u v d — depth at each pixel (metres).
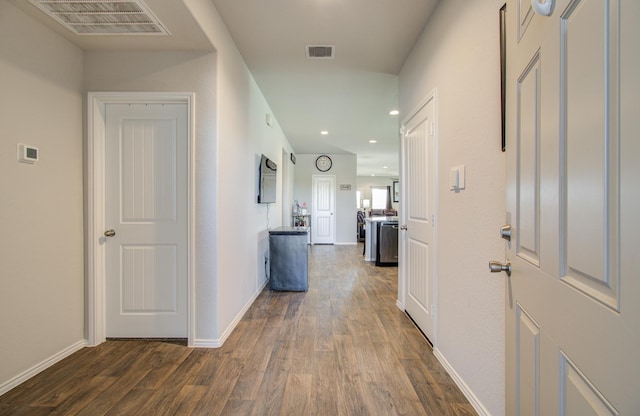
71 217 2.14
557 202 0.69
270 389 1.72
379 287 3.96
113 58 2.24
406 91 2.89
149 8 1.75
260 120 3.71
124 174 2.34
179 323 2.35
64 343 2.07
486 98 1.47
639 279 0.42
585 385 0.57
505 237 1.06
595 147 0.54
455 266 1.81
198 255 2.24
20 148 1.79
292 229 4.01
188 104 2.23
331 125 5.21
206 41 2.09
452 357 1.84
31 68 1.85
